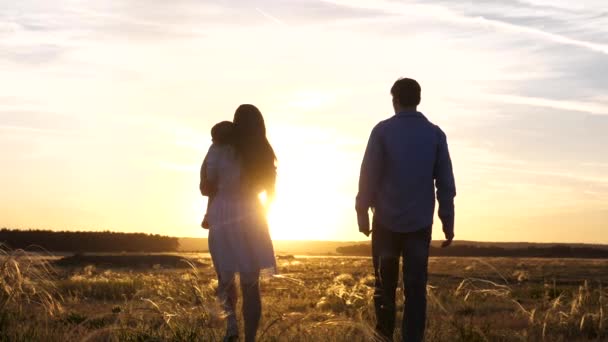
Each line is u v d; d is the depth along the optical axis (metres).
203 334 6.02
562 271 41.78
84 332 6.39
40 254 6.73
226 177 6.27
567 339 7.59
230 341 6.01
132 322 6.66
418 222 6.30
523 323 8.80
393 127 6.43
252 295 6.16
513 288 17.72
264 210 6.34
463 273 28.84
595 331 7.98
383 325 6.30
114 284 17.45
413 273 6.31
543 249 130.50
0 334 5.94
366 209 6.43
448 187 6.44
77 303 12.88
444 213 6.43
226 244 6.21
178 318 6.21
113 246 112.62
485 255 123.69
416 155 6.34
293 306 12.72
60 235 106.31
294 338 5.95
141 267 49.69
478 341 6.34
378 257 6.40
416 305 6.27
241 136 6.25
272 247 6.30
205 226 6.46
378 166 6.41
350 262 61.25
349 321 5.72
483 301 11.32
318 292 16.42
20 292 6.58
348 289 7.06
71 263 50.34
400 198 6.32
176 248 120.88
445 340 6.25
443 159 6.44
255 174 6.23
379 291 6.39
